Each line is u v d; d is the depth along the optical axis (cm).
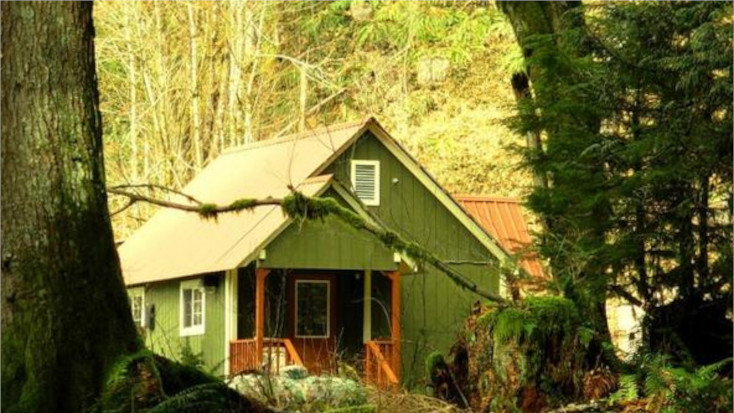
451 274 1269
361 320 2672
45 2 877
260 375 1039
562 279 1261
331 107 4231
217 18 4022
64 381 868
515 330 1098
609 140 1305
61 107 878
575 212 1320
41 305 867
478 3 4338
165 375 908
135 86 4009
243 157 3052
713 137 1245
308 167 2639
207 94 4012
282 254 2470
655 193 1287
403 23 4262
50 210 872
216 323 2600
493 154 3959
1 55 876
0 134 876
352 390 1045
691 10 1288
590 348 1112
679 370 1034
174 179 3941
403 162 2677
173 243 2903
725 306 1289
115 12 4022
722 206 1324
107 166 4109
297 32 4281
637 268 1312
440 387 1145
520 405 1098
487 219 2917
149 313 2908
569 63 1366
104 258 891
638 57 1316
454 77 4200
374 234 1252
